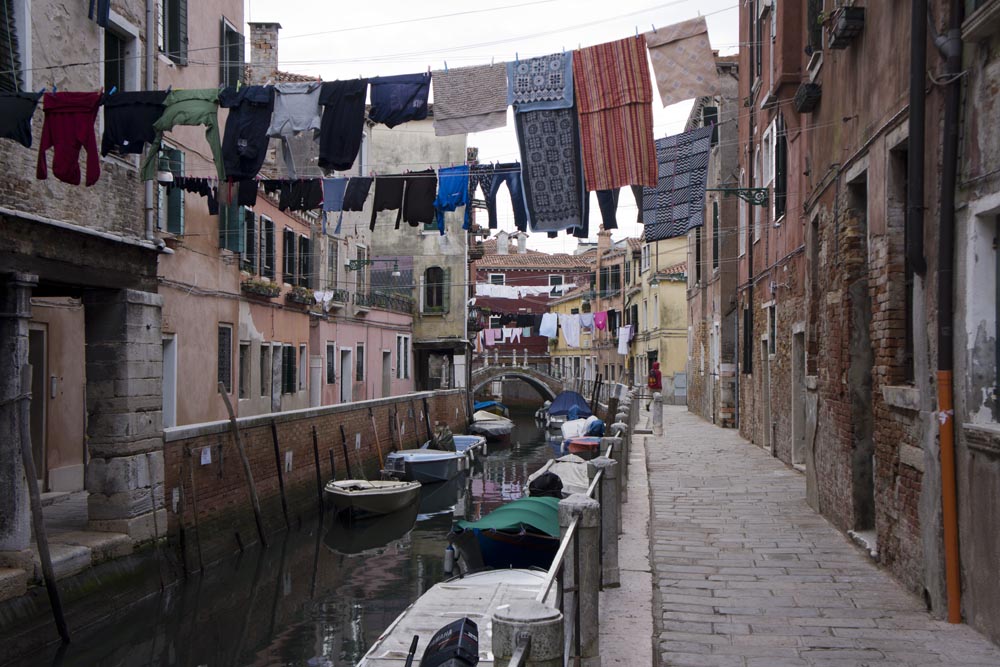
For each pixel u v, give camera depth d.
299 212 23.73
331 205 10.27
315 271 25.44
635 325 45.50
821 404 9.49
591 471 6.97
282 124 8.27
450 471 24.45
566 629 4.80
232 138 8.37
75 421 13.59
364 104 8.20
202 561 12.44
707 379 26.42
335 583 13.12
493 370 49.19
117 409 10.72
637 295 45.16
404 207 10.10
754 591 6.53
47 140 8.47
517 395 61.44
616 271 51.00
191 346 16.45
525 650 2.81
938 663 4.90
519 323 43.59
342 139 8.23
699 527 8.95
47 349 12.86
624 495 10.63
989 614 5.16
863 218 8.18
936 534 5.73
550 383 50.16
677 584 6.74
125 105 8.46
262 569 13.88
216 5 16.88
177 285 15.78
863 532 8.12
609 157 7.95
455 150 34.66
